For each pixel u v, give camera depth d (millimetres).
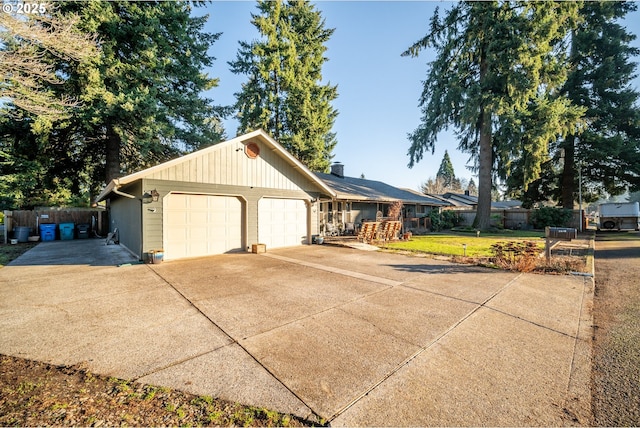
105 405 2211
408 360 2910
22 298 4820
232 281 6012
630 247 11516
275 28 21938
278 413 2148
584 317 4133
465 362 2896
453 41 18578
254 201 10359
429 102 20500
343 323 3828
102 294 5062
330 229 15195
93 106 12047
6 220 13133
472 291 5320
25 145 12875
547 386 2523
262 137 10375
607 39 21094
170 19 14375
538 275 6562
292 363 2832
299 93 22203
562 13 16281
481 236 16062
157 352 3025
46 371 2662
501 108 16578
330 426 2023
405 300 4793
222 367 2750
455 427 2023
